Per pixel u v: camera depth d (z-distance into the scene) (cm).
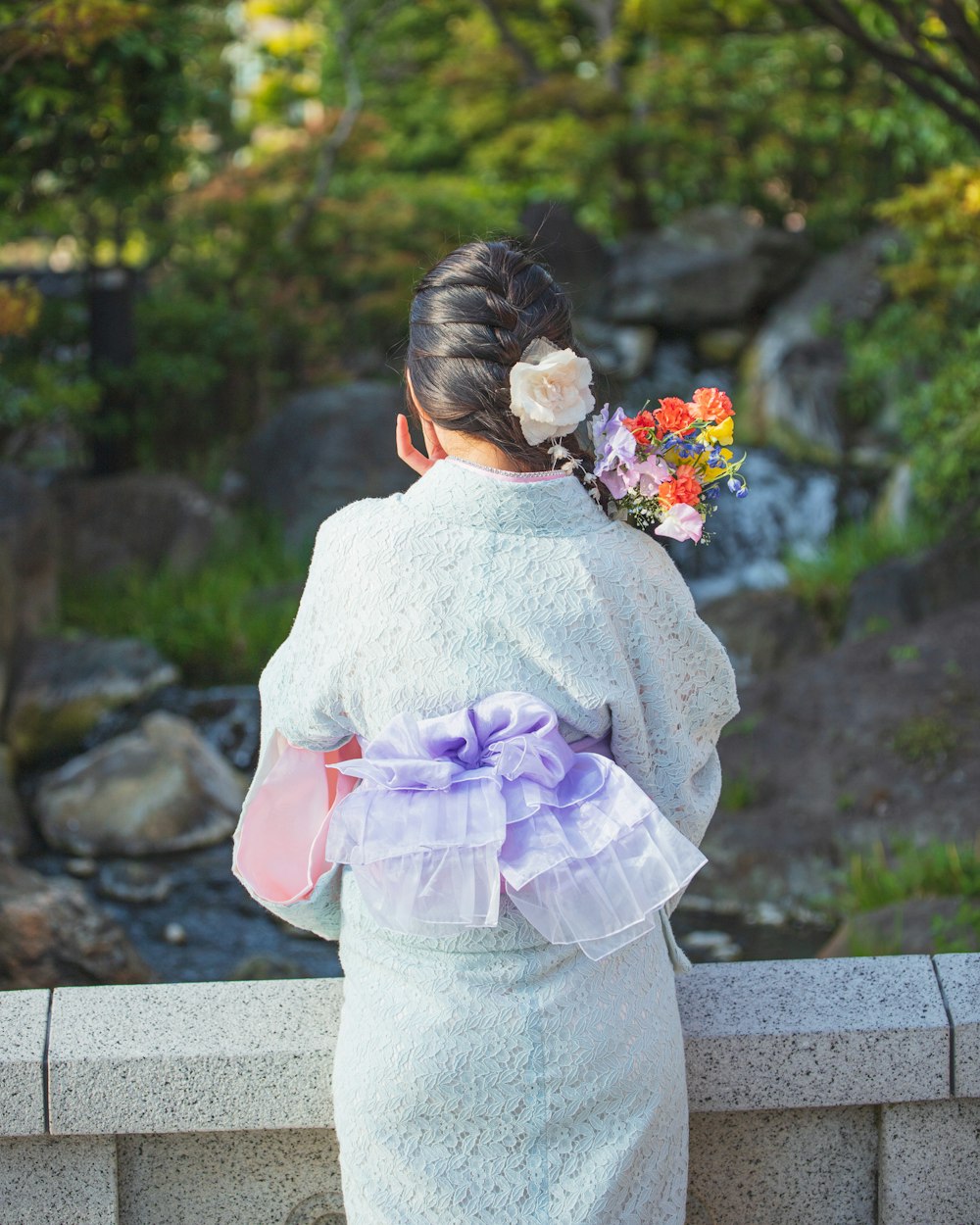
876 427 1092
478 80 1394
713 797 165
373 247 1182
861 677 656
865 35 522
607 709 152
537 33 1459
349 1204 164
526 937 152
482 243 160
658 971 165
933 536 821
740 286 1277
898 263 939
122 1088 184
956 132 814
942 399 762
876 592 754
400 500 154
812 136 1292
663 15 920
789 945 520
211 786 646
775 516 1020
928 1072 192
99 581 895
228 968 523
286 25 1558
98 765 644
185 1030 188
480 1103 153
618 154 1345
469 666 148
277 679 161
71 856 607
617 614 152
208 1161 194
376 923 159
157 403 1052
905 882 509
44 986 448
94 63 585
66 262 1330
